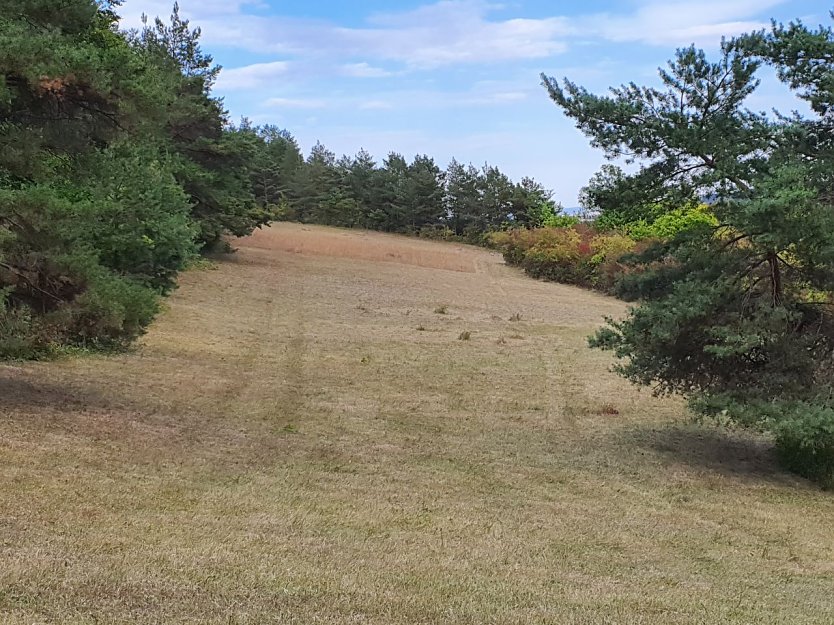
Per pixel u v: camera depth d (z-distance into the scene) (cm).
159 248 1672
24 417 889
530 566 593
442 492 808
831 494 924
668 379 1027
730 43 957
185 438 917
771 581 616
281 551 562
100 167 973
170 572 487
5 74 809
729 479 955
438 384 1510
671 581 591
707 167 980
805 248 907
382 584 509
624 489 882
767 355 956
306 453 923
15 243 882
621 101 973
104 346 1352
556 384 1581
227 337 1895
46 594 428
